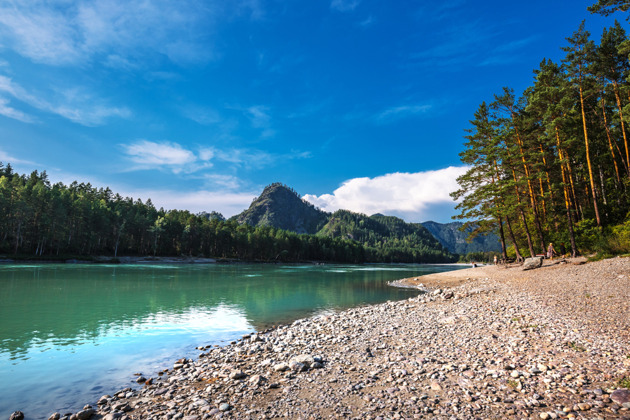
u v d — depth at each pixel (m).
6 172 120.75
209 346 13.48
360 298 29.12
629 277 18.34
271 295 30.86
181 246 132.88
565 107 33.22
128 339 14.62
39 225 85.12
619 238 27.89
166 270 67.12
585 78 33.19
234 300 27.16
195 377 9.58
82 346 13.48
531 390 6.68
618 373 6.93
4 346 13.39
